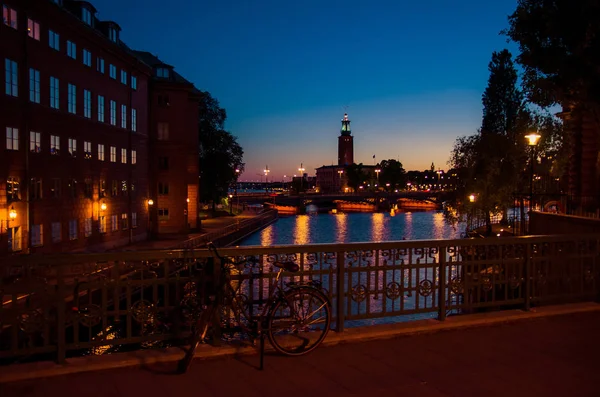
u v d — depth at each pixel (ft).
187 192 167.02
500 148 146.30
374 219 353.31
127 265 18.43
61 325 17.25
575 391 16.15
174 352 18.04
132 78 145.48
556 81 47.62
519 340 21.08
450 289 23.44
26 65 94.12
